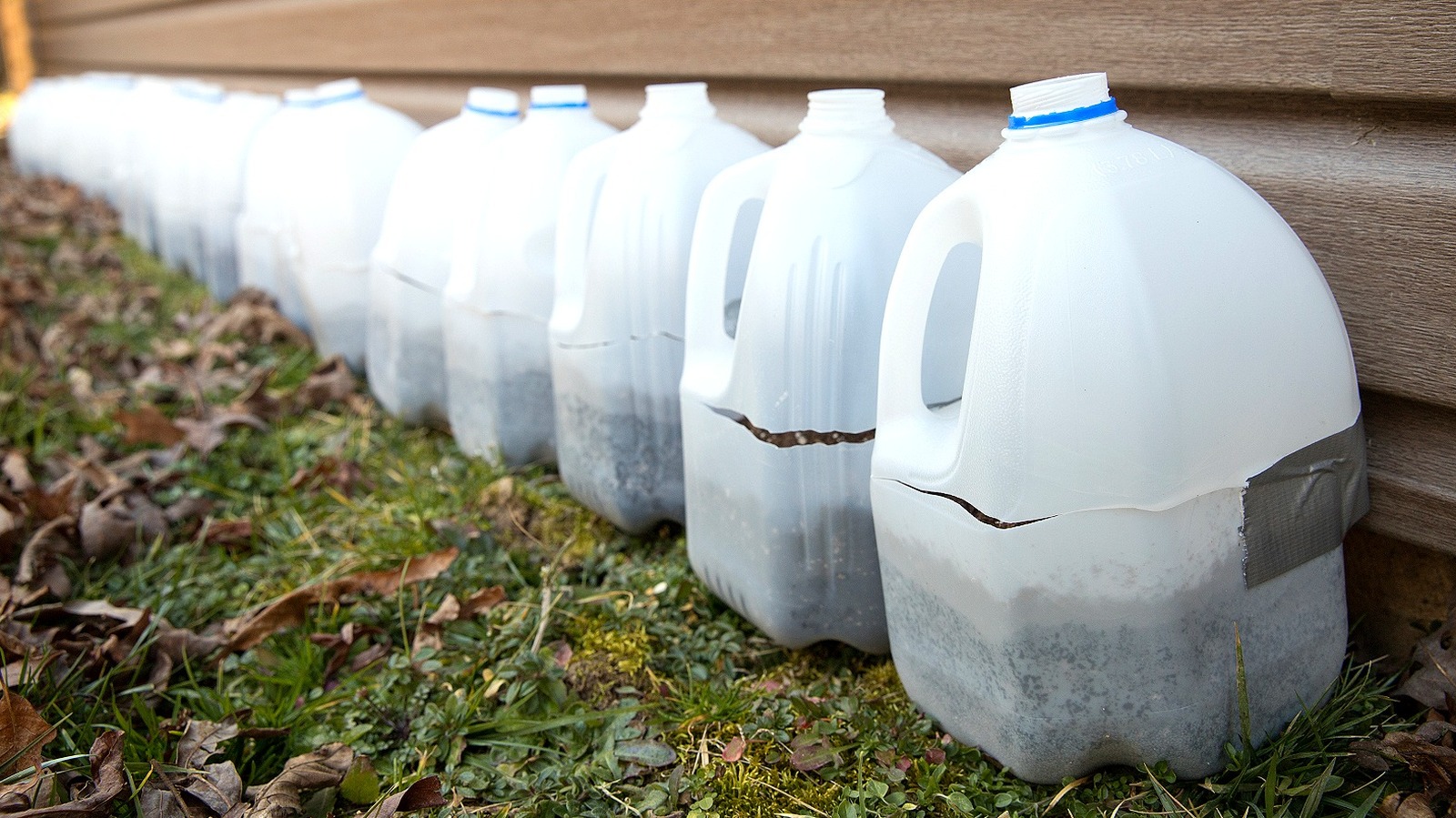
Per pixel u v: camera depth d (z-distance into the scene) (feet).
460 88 4.72
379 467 3.51
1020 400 2.19
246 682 2.78
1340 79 2.39
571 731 2.60
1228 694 2.32
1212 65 2.54
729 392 2.61
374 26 5.19
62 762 2.52
